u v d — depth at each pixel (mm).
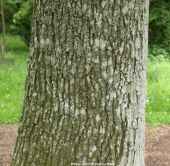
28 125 4215
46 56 4086
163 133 8180
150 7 16906
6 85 11508
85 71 4023
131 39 4062
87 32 3980
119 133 4117
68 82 4047
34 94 4168
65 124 4090
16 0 20125
